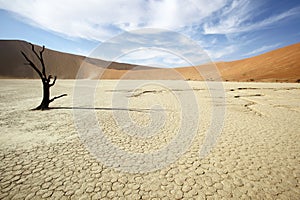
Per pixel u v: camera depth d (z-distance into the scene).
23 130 4.62
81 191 2.36
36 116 6.06
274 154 3.54
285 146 3.92
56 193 2.31
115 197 2.27
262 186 2.53
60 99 10.26
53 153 3.42
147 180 2.66
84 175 2.73
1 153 3.32
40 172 2.76
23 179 2.57
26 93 12.35
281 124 5.62
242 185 2.55
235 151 3.70
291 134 4.70
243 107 8.36
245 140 4.30
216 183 2.60
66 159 3.21
